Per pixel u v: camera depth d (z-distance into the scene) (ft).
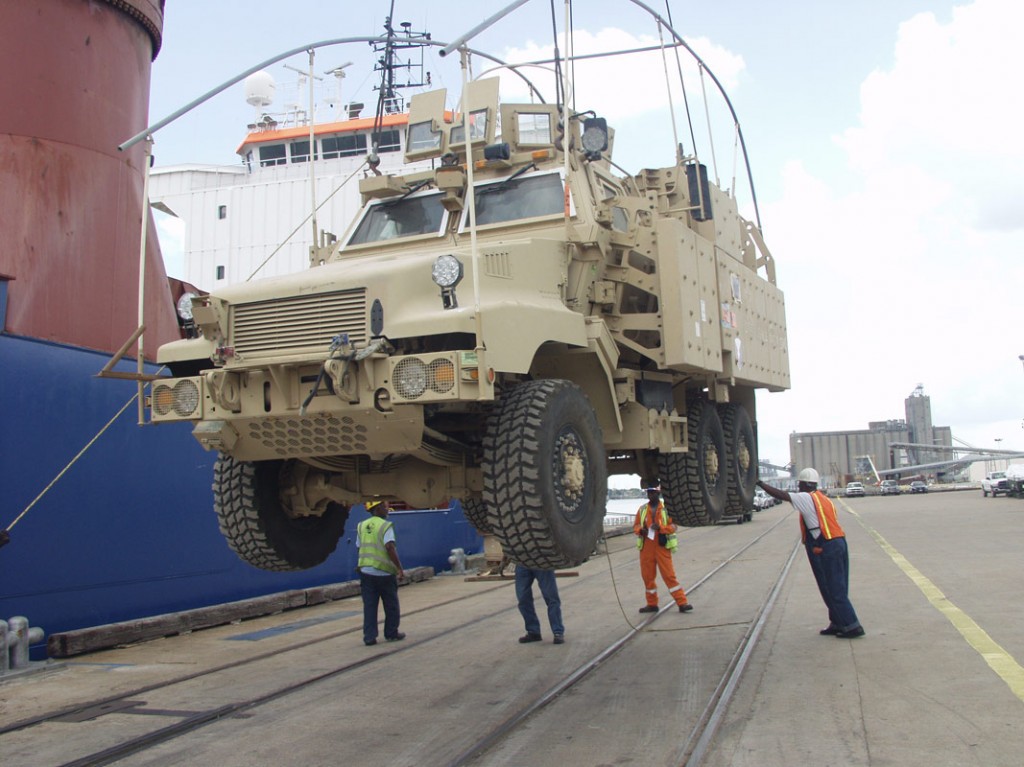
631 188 25.84
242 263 82.38
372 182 23.30
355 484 20.61
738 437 29.12
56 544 32.58
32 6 40.40
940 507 125.59
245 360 16.97
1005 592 36.14
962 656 24.16
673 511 25.50
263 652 31.42
